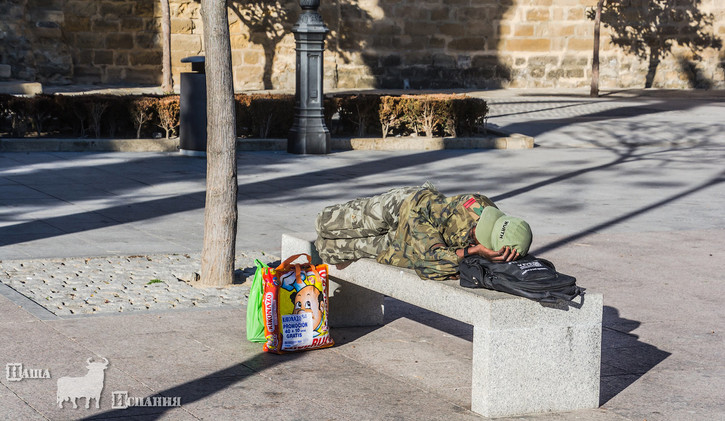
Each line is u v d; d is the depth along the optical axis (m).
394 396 5.08
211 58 7.35
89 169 13.80
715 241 9.86
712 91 33.94
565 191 13.03
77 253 8.46
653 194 12.95
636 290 7.73
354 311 6.54
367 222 5.65
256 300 5.96
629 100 29.27
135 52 28.81
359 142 17.23
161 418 4.59
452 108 18.17
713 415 4.96
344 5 31.30
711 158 16.98
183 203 11.34
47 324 6.18
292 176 13.80
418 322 6.74
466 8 32.56
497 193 12.72
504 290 4.83
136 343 5.85
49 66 27.84
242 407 4.80
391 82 32.16
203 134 15.43
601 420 4.84
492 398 4.78
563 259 8.84
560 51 33.81
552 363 4.89
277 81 30.25
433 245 5.20
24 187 12.06
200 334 6.13
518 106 26.62
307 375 5.39
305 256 6.39
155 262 8.25
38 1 27.73
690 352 6.09
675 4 34.62
